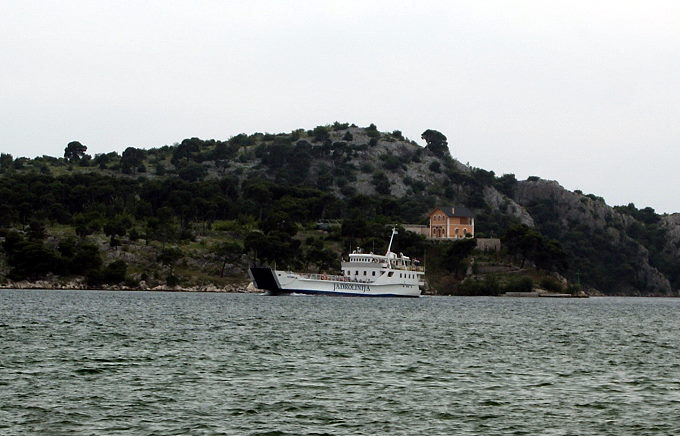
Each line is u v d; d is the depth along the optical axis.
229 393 92.75
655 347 153.00
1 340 143.12
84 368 109.88
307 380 102.50
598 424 79.94
